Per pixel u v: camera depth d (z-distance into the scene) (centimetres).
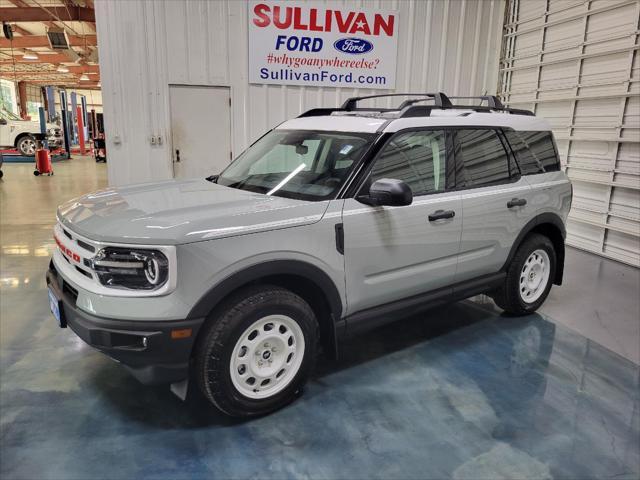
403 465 233
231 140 779
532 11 783
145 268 224
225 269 234
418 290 328
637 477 229
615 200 648
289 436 253
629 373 329
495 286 384
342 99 812
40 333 371
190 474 224
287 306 258
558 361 343
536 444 251
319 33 772
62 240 267
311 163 315
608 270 594
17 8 1474
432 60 841
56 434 251
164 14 711
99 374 311
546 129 415
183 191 307
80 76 3266
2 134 1928
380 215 288
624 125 623
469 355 349
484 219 349
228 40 742
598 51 659
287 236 252
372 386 303
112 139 734
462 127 347
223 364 241
